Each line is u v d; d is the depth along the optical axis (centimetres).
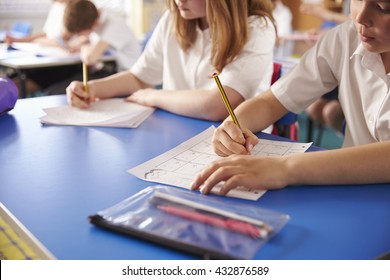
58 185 68
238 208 57
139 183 68
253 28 120
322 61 104
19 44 290
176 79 139
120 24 266
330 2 388
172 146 86
